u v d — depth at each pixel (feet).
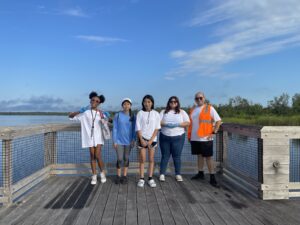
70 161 19.01
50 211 12.55
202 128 16.93
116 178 18.44
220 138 19.89
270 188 14.19
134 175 19.51
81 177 18.86
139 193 15.26
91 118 16.69
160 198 14.39
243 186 16.65
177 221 11.37
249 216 11.91
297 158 21.06
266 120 116.47
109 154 19.20
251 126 15.20
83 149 19.10
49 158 18.94
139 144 16.55
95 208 12.92
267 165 14.20
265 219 11.57
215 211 12.51
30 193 15.31
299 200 14.15
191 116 17.78
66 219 11.61
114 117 17.13
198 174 18.39
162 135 17.65
